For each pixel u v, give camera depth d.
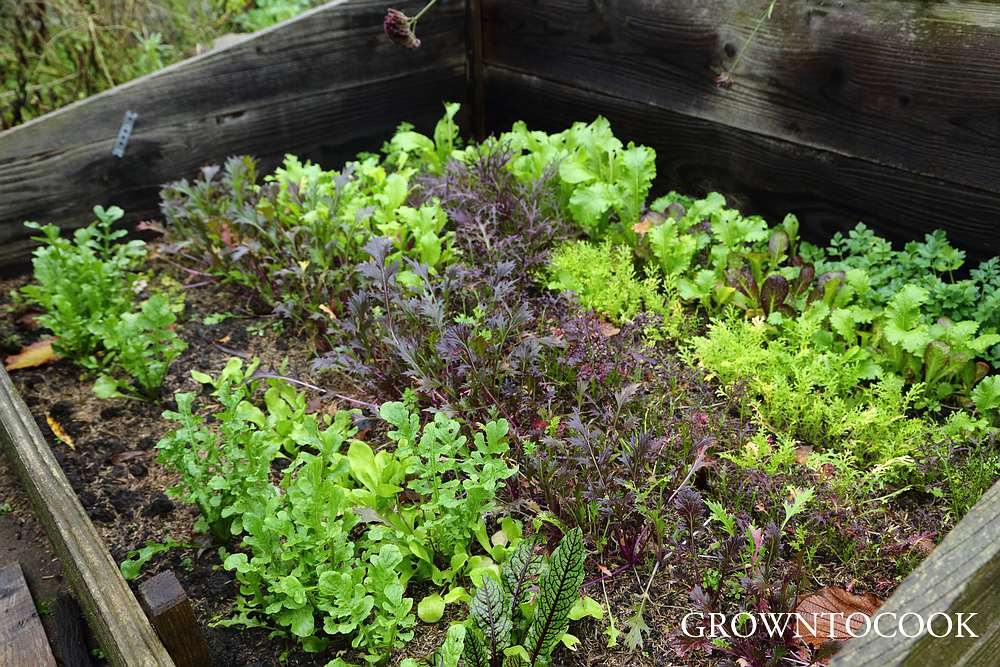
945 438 1.32
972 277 1.48
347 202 1.63
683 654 1.18
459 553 1.25
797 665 1.12
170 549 1.32
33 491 1.33
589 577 1.27
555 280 1.57
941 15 1.42
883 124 1.50
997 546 0.84
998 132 1.42
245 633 1.25
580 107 1.84
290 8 2.14
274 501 1.21
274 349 1.56
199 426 1.44
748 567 1.24
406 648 1.22
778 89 1.58
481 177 1.65
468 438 1.36
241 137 1.81
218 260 1.64
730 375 1.43
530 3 1.83
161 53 2.03
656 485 1.31
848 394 1.41
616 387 1.41
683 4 1.64
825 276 1.49
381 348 1.44
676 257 1.57
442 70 1.96
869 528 1.30
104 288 1.55
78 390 1.52
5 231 1.69
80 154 1.70
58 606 1.29
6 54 1.87
